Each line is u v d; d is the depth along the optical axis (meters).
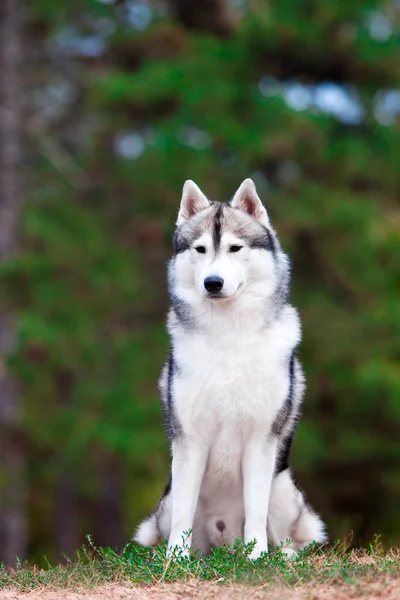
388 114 21.38
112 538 21.00
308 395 19.34
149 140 19.61
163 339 19.56
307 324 19.64
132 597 6.36
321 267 20.66
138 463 18.69
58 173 21.22
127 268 19.83
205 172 19.34
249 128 19.67
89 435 18.45
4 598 6.78
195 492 7.57
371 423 19.42
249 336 7.43
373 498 20.39
